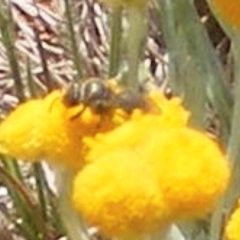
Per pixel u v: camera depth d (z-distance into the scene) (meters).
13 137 0.11
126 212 0.10
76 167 0.11
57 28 0.24
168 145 0.10
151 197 0.10
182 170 0.10
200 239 0.15
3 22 0.18
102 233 0.10
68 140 0.11
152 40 0.23
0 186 0.20
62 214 0.12
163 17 0.16
